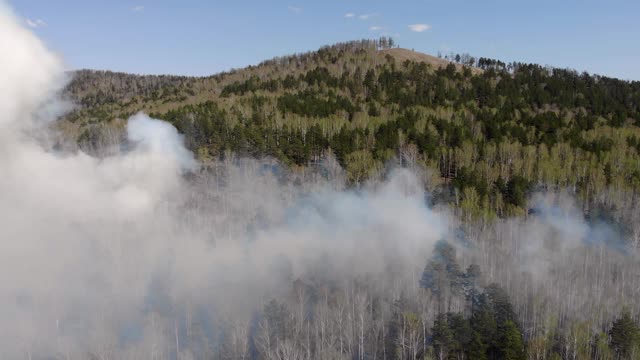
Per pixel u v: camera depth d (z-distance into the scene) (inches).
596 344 3095.5
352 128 7485.2
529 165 5969.5
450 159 6412.4
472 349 2834.6
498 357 2913.4
